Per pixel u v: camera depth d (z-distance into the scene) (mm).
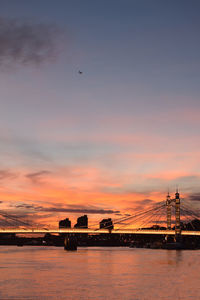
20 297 99312
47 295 102000
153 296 101188
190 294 103938
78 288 112312
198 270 161500
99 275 142250
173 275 143250
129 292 106375
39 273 147625
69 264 190875
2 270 158875
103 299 97375
